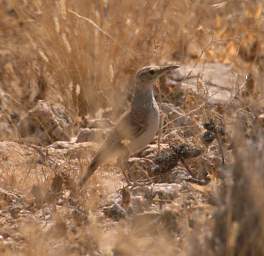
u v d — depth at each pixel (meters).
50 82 16.41
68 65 16.03
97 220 10.35
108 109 15.57
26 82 16.59
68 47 15.93
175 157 11.83
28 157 13.33
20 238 10.23
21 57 17.06
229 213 7.77
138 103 12.33
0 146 13.82
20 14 17.11
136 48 16.27
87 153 13.20
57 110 15.25
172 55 17.06
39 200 11.35
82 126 15.25
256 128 11.06
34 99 16.31
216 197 9.12
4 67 17.09
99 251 9.42
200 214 9.39
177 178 11.80
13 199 11.59
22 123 15.06
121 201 11.08
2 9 18.16
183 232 9.40
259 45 16.53
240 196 7.90
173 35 16.91
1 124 15.32
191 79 15.93
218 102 14.52
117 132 12.11
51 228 10.11
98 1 16.25
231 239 7.55
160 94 14.85
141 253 9.20
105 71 15.91
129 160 12.66
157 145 13.40
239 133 9.12
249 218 7.77
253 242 7.70
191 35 17.08
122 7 16.34
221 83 15.62
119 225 10.09
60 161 13.09
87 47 16.00
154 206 10.80
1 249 9.79
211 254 7.90
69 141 14.61
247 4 17.80
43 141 14.84
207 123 12.04
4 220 10.93
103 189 11.63
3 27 17.70
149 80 12.28
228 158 11.74
